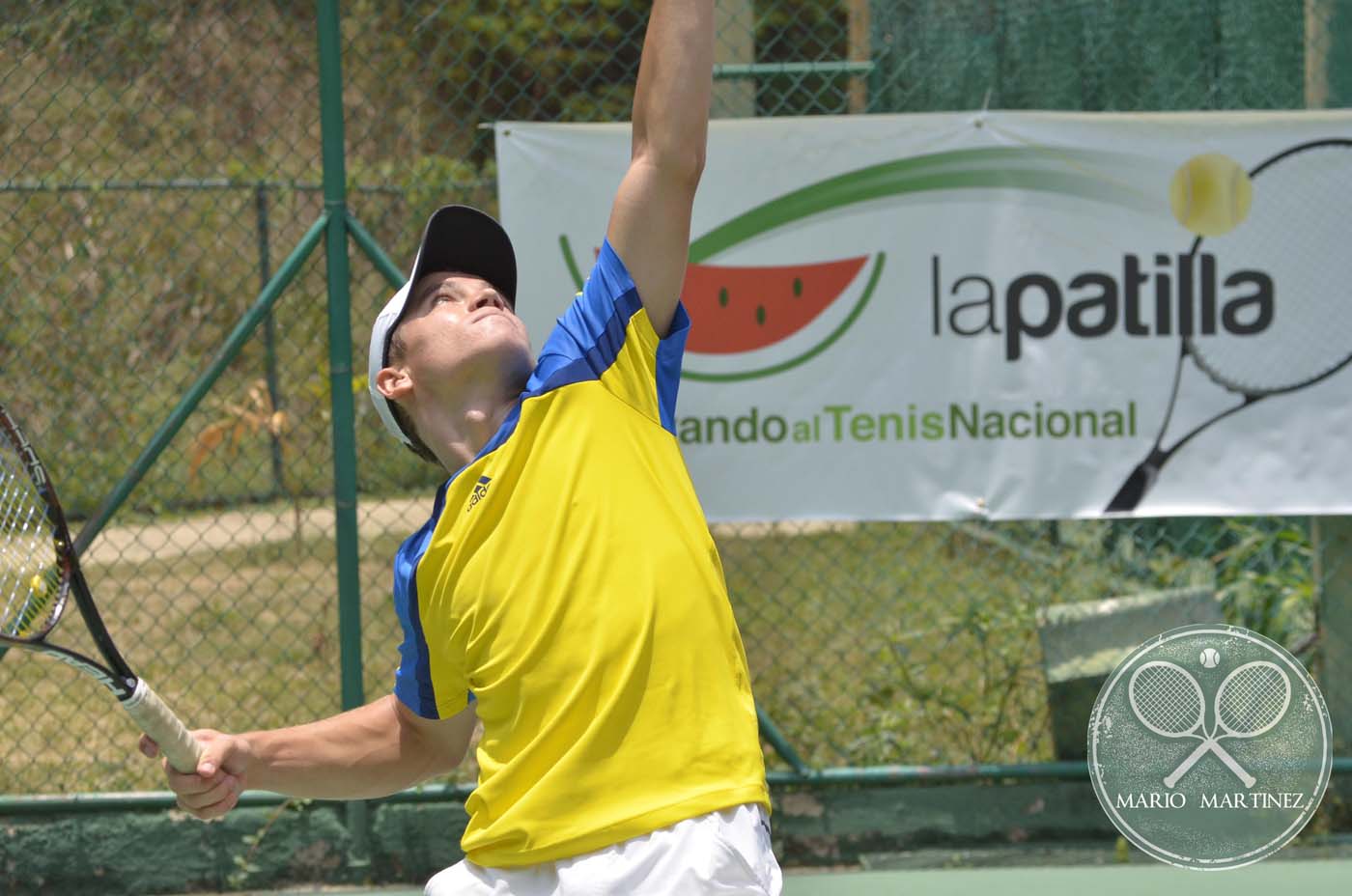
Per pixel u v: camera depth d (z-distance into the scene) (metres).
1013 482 17.92
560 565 8.60
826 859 18.30
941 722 20.12
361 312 35.22
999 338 17.89
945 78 24.03
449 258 9.80
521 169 17.84
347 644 17.89
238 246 38.09
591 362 9.09
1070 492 17.94
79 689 23.94
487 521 8.83
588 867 8.26
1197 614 19.75
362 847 17.94
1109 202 17.80
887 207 17.84
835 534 29.42
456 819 18.02
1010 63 24.08
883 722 20.11
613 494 8.72
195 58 30.81
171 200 35.62
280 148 36.19
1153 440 17.91
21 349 35.34
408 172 34.91
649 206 9.14
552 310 17.92
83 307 35.38
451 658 9.18
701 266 17.89
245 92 33.06
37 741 21.28
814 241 17.86
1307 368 17.81
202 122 31.50
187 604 30.02
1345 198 17.72
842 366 17.92
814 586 27.53
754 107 22.42
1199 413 17.91
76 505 35.81
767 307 17.92
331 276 17.77
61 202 29.12
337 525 17.88
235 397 38.91
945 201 17.84
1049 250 17.84
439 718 9.88
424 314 9.58
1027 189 17.80
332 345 17.80
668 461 9.13
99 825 17.86
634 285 9.23
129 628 28.19
